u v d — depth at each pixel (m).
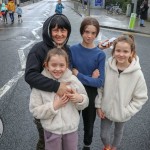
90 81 3.12
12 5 20.80
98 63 3.22
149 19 23.23
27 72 2.74
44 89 2.71
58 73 2.75
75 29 16.58
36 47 2.82
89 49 3.20
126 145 4.09
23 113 5.00
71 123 2.82
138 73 3.18
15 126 4.54
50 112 2.70
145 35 15.80
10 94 5.86
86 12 28.78
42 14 28.75
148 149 4.02
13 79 6.80
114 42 3.18
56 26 2.78
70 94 2.72
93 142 4.10
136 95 3.23
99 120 4.73
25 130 4.42
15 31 15.66
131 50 3.13
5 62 8.40
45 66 2.78
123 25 18.59
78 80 2.89
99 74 3.19
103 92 3.35
